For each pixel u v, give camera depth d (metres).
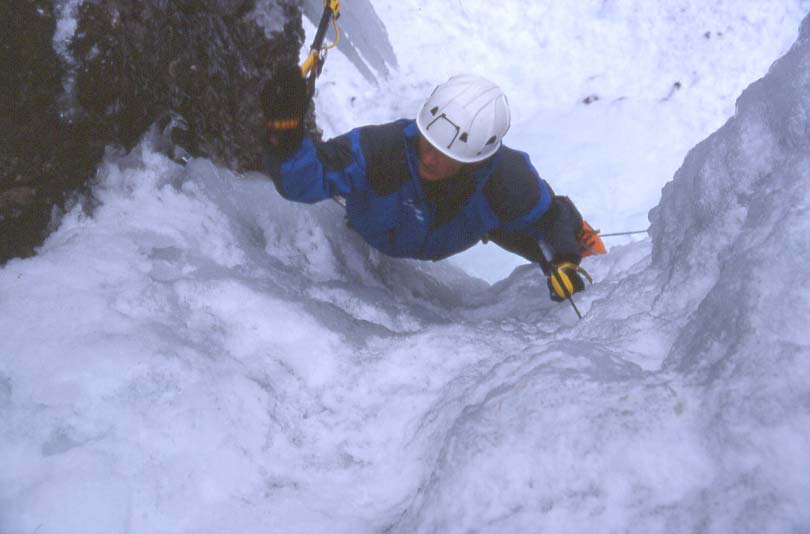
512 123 6.31
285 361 2.71
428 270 4.25
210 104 3.76
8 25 2.84
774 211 2.16
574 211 3.65
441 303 3.81
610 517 1.86
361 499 2.26
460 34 6.66
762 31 6.70
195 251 3.13
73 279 2.73
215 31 3.79
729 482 1.80
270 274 3.22
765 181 2.36
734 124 2.55
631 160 5.98
